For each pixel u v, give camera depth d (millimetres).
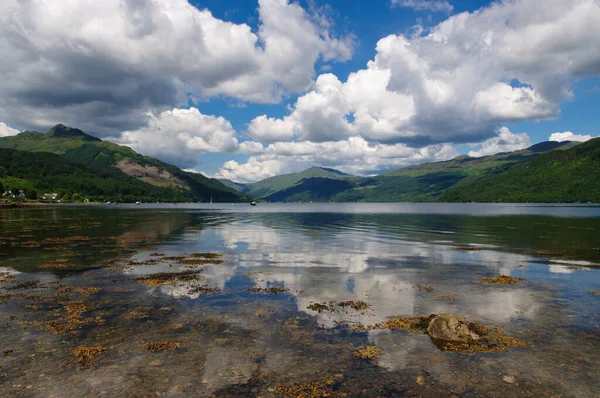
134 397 8953
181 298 18109
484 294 19203
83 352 11516
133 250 35750
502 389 9500
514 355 11609
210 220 95000
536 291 19891
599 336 13297
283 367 10672
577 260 30438
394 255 33156
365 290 20000
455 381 9914
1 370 10297
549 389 9531
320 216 124812
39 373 10148
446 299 18188
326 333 13414
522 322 14789
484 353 11750
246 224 79438
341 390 9398
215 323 14438
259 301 17656
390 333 13438
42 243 40219
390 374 10281
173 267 26750
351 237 50062
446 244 41688
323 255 33062
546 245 40625
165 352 11648
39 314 15398
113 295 18609
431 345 12352
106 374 10133
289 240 46156
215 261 29469
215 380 9867
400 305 17125
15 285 20672
